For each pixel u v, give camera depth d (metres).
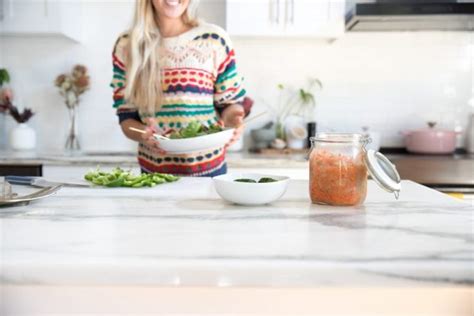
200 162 1.71
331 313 0.61
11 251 0.62
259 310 0.61
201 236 0.70
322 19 2.56
